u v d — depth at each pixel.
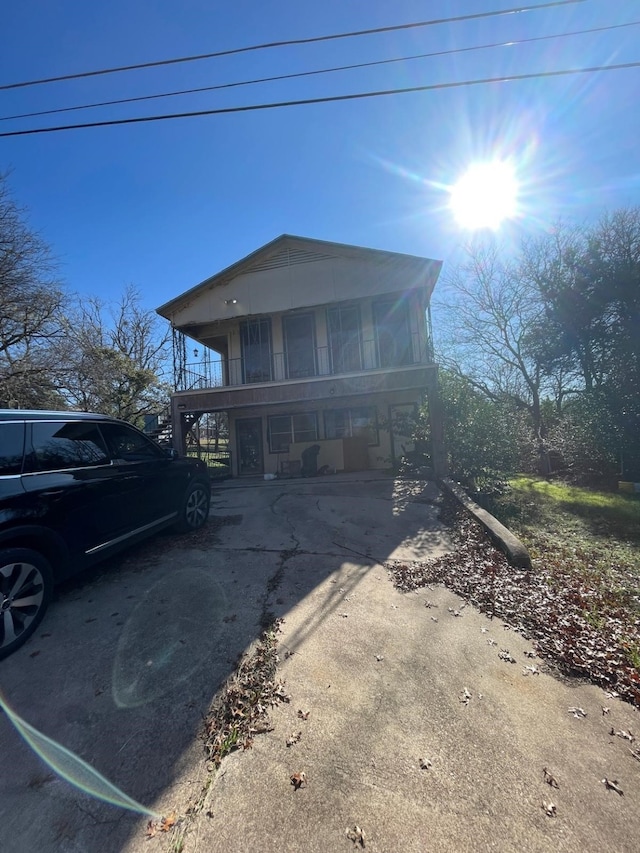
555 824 1.54
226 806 1.65
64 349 14.11
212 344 16.80
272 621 3.13
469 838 1.50
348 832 1.53
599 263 12.94
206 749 1.95
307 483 10.81
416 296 12.66
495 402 11.49
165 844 1.51
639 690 2.30
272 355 14.03
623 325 11.98
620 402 10.95
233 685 2.40
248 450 14.70
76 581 3.92
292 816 1.59
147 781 1.78
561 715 2.13
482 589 3.67
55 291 13.91
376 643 2.82
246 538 5.30
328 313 13.66
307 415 14.38
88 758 1.91
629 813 1.59
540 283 15.31
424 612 3.27
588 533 6.07
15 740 2.02
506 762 1.83
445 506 7.11
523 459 13.55
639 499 8.57
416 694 2.29
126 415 20.25
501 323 19.39
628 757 1.86
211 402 12.60
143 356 28.62
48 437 3.42
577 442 12.13
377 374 11.34
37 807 1.67
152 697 2.32
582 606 3.38
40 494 3.12
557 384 17.52
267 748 1.94
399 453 13.80
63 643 2.88
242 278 13.27
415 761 1.84
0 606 2.74
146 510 4.46
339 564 4.34
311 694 2.30
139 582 3.89
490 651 2.72
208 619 3.18
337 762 1.85
